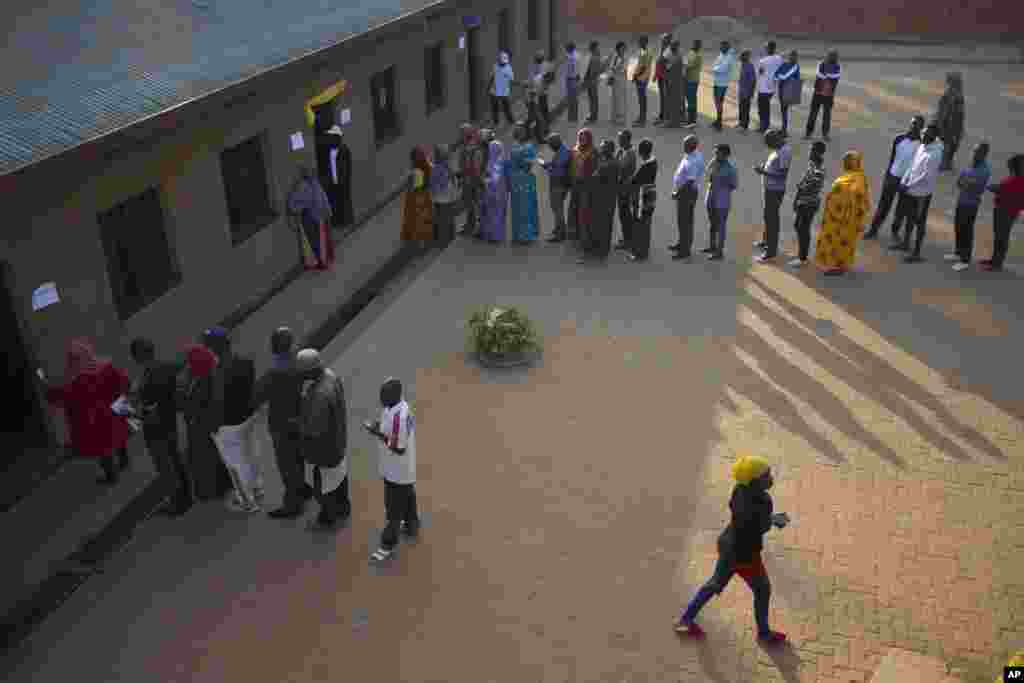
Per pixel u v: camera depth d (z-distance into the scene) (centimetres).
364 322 1252
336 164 1467
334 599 779
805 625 739
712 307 1274
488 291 1337
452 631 742
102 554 830
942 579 784
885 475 917
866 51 2911
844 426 998
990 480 907
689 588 780
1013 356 1132
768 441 975
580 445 977
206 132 1127
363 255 1465
